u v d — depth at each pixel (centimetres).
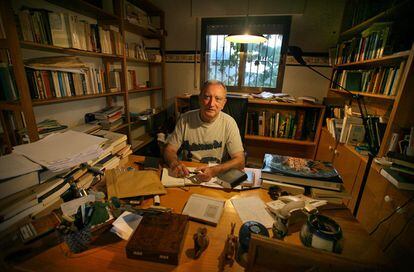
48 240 64
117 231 67
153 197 90
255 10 276
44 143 91
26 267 56
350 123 186
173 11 306
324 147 237
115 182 92
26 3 149
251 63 303
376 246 68
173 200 88
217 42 307
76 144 91
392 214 121
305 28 276
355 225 77
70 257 60
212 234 70
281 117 269
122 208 77
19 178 68
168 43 321
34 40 138
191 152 145
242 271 56
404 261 110
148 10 296
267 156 112
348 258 42
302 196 89
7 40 120
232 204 86
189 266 58
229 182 96
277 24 282
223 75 317
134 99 299
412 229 106
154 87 312
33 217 70
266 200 90
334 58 263
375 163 143
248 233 61
